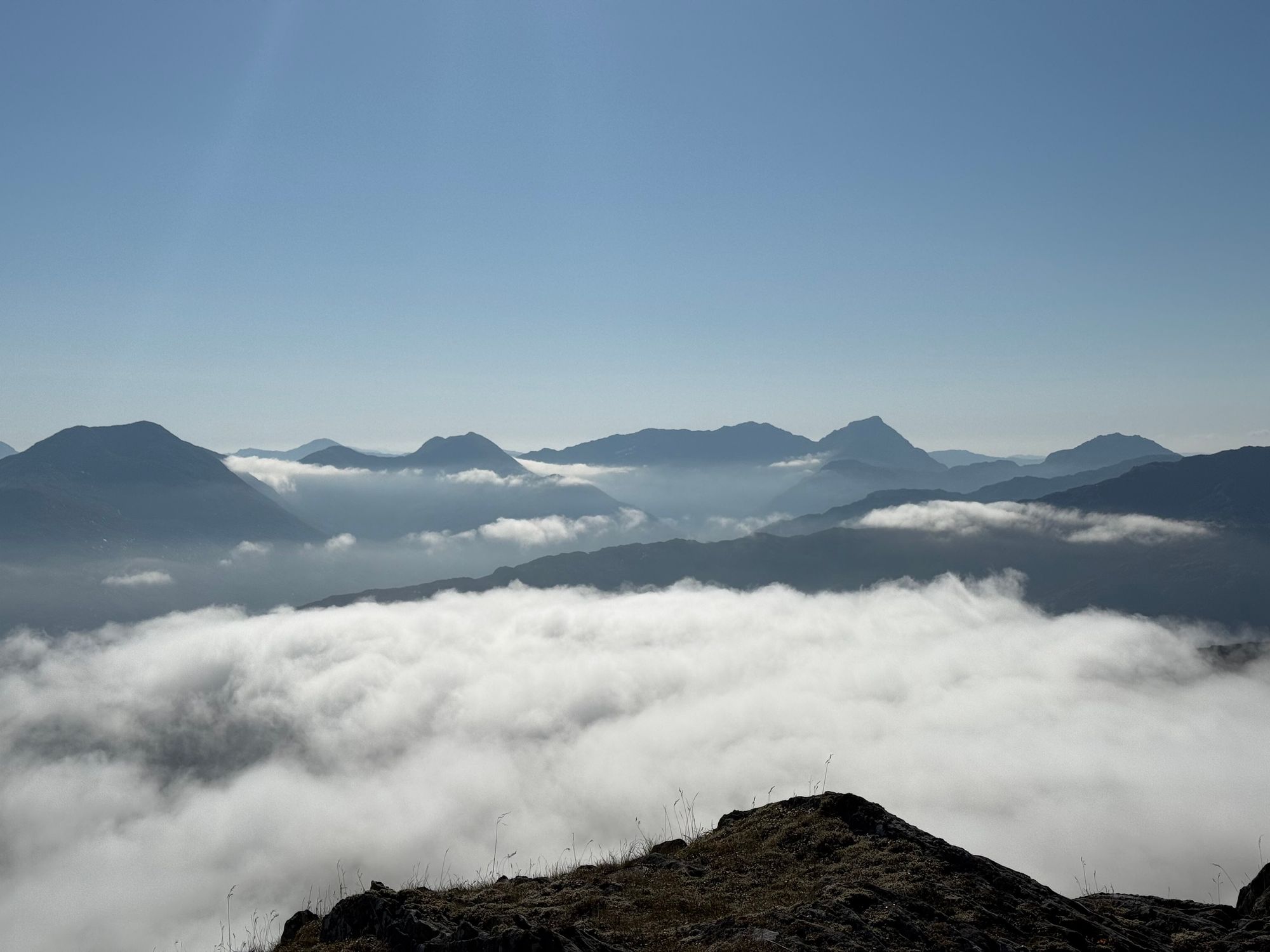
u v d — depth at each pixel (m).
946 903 19.48
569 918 19.77
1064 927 19.19
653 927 19.02
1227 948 19.72
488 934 18.30
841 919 18.30
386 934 20.05
